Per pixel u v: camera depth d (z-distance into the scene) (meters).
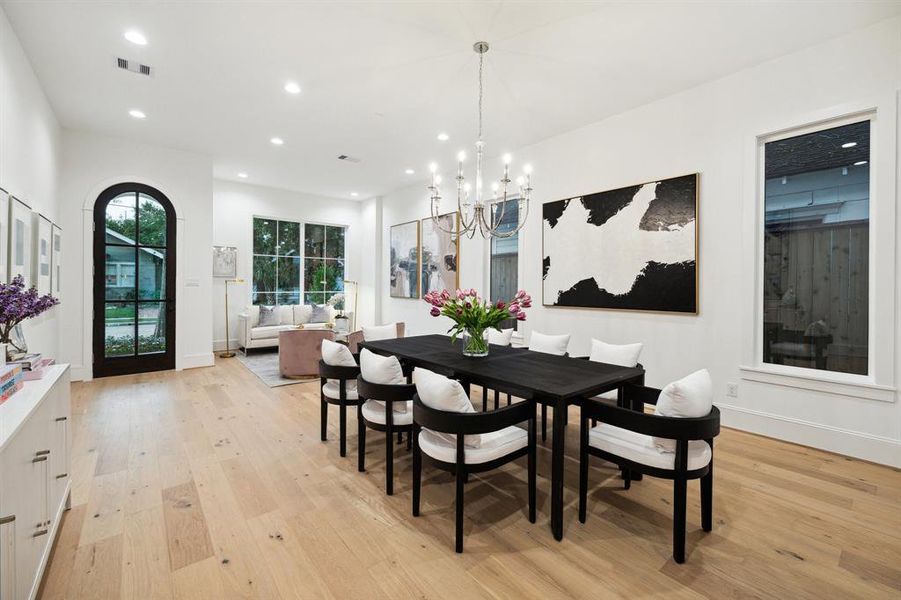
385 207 7.88
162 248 5.24
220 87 3.57
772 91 3.10
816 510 2.18
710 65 3.17
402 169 6.11
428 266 6.70
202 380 4.90
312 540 1.91
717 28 2.71
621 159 4.05
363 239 8.44
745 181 3.24
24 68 3.05
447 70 3.27
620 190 4.01
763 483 2.47
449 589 1.61
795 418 3.04
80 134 4.65
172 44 2.93
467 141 4.86
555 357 2.96
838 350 2.94
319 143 5.00
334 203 8.29
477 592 1.59
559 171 4.63
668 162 3.70
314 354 5.17
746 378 3.26
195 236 5.46
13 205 2.73
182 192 5.33
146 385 4.64
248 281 7.30
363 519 2.08
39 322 3.57
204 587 1.60
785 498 2.30
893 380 2.65
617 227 4.05
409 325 7.20
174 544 1.86
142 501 2.23
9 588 1.21
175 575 1.67
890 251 2.64
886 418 2.68
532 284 4.93
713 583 1.65
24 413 1.36
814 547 1.88
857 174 2.83
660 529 2.01
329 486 2.43
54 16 2.64
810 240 3.04
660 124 3.75
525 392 2.12
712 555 1.82
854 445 2.79
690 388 1.80
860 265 2.84
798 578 1.68
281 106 3.94
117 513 2.11
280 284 7.75
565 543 1.90
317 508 2.18
